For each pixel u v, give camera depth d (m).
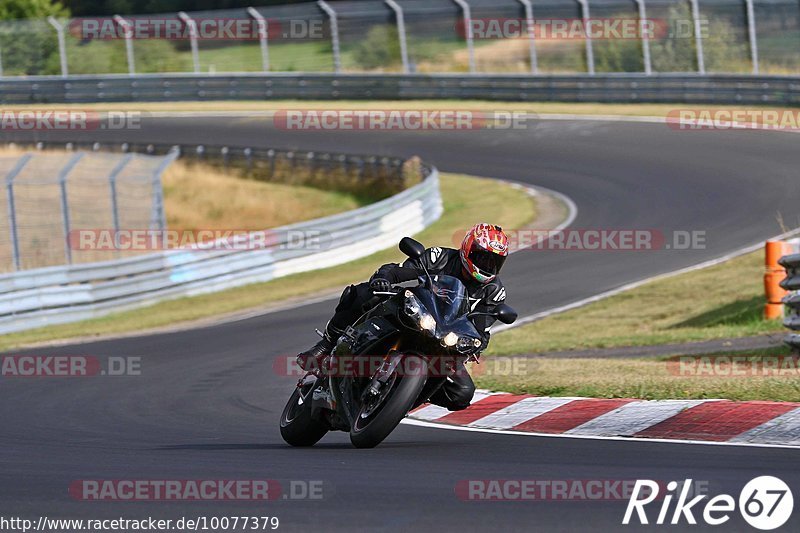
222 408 37.12
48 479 22.59
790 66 145.12
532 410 31.09
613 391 32.06
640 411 29.03
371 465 23.30
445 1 159.50
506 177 112.00
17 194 97.38
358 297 27.17
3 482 22.34
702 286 62.31
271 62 164.25
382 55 160.25
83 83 159.75
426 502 19.20
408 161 110.69
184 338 59.72
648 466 22.20
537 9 154.62
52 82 159.12
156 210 85.81
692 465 22.17
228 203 118.19
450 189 110.75
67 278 70.69
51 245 86.50
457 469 22.47
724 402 29.02
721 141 114.81
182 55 166.88
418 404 26.92
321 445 28.75
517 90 145.38
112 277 73.25
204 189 121.56
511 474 21.69
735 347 43.59
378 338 25.75
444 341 24.72
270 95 158.38
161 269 76.44
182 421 34.38
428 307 25.19
